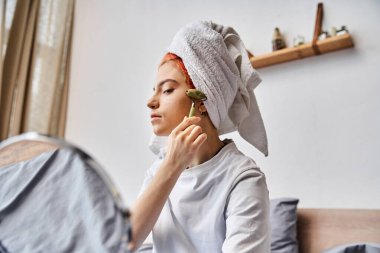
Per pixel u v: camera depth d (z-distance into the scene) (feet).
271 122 6.77
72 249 1.46
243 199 2.84
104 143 8.93
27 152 1.65
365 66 6.19
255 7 7.51
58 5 9.82
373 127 5.91
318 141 6.29
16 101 8.58
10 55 8.70
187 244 3.02
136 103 8.75
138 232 2.46
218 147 3.36
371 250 4.34
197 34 3.37
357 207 5.76
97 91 9.45
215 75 3.23
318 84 6.50
